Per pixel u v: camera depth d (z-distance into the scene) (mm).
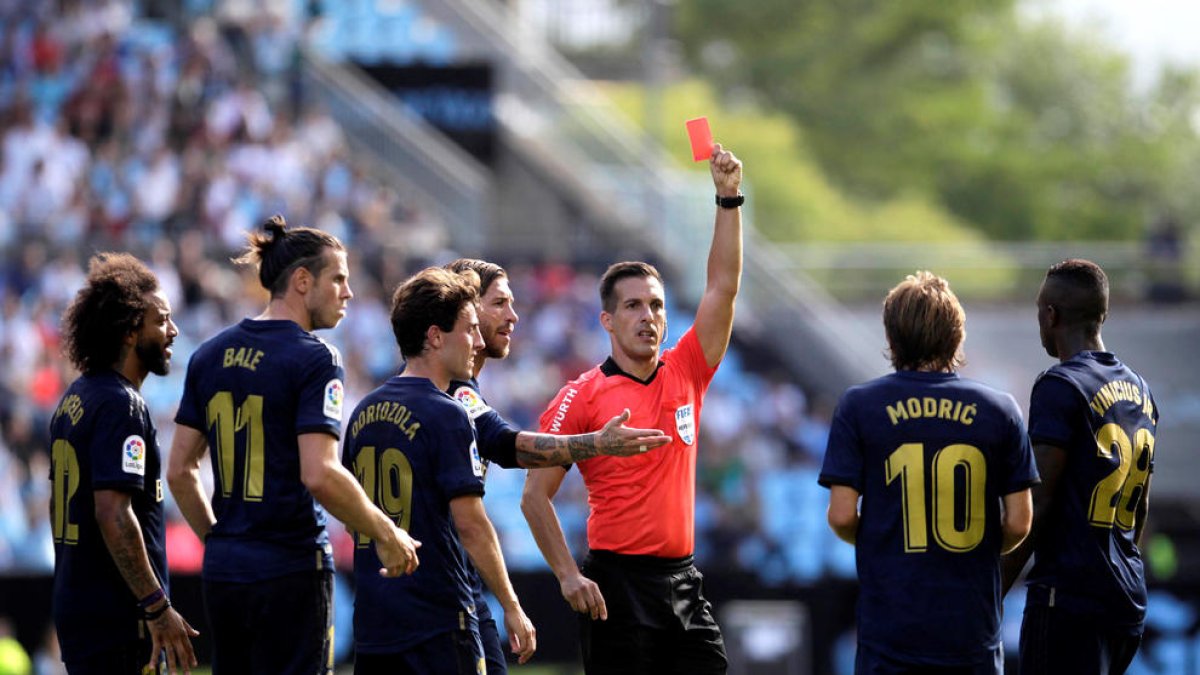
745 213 132875
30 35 86750
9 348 68188
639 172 93312
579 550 63406
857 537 23484
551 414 26297
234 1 95312
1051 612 24484
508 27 105125
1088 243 192250
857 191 187500
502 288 26766
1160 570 63375
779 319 84625
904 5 194750
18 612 49188
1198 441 90125
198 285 73500
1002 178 189750
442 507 23875
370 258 77000
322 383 23438
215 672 24000
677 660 25875
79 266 74062
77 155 79188
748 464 72438
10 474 62719
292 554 23609
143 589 24234
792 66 189875
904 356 23531
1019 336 95000
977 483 22922
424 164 90750
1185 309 96062
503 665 25141
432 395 24016
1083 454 24359
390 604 23812
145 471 24797
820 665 51250
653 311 26016
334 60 94062
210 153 80875
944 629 22734
